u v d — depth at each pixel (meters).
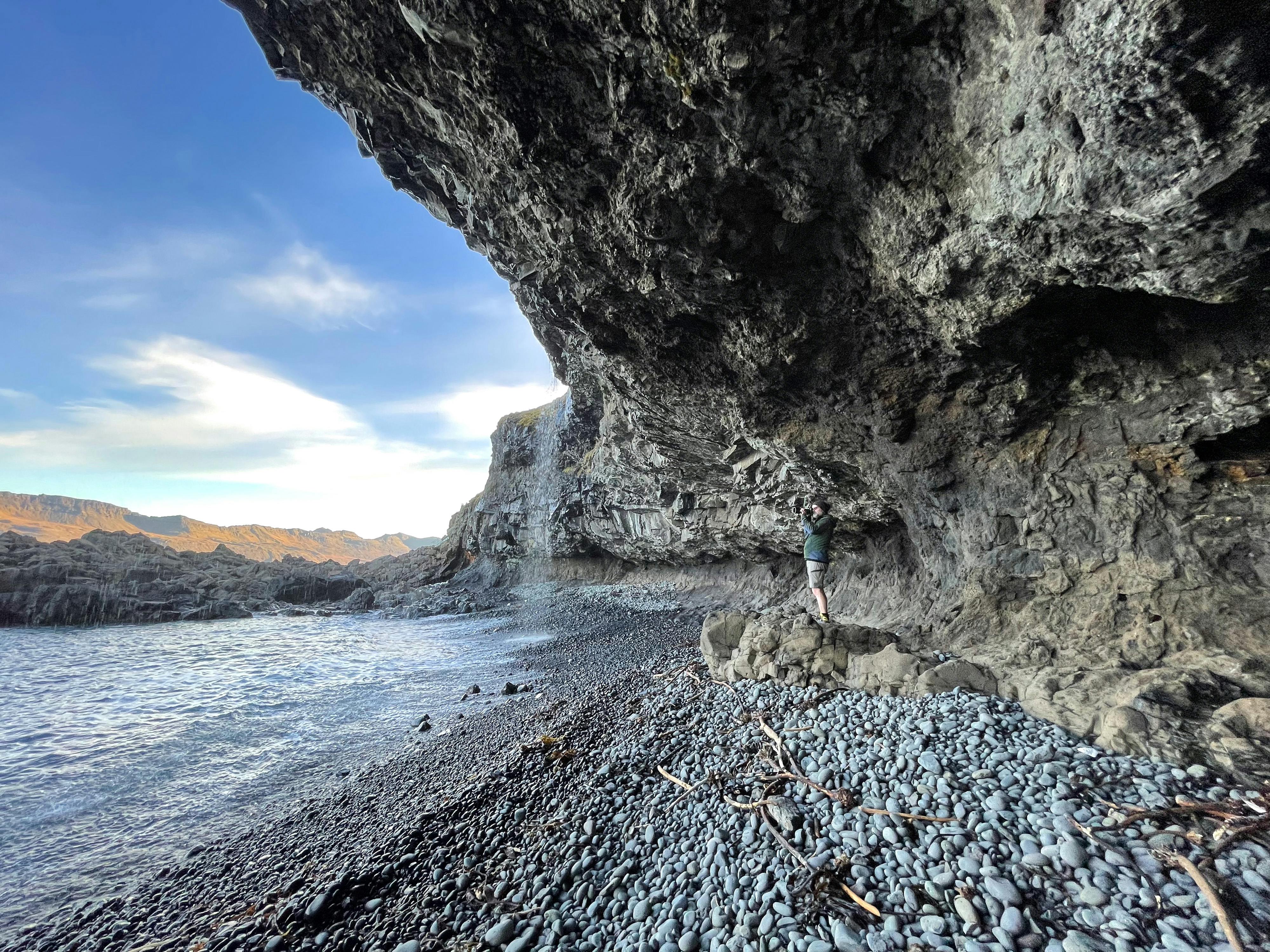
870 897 3.47
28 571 27.66
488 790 6.55
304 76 7.61
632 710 8.39
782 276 6.67
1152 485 5.64
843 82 4.51
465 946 4.04
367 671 16.67
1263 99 2.83
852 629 7.59
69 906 5.45
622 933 3.81
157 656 19.66
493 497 38.84
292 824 6.86
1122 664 5.27
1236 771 3.57
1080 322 5.46
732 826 4.61
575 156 6.05
